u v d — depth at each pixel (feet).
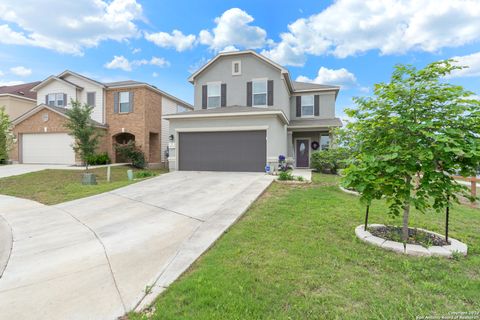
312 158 47.37
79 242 14.06
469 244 12.35
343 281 8.96
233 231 14.42
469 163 10.66
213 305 7.70
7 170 44.21
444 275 9.20
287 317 7.07
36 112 54.54
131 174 37.70
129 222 17.47
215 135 42.34
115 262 11.32
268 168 38.60
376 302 7.71
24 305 8.28
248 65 52.19
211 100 54.03
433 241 12.32
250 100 51.78
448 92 11.13
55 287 9.39
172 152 44.01
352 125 13.94
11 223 18.16
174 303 7.89
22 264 11.51
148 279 9.69
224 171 41.73
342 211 17.88
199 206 20.76
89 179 34.22
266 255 11.13
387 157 10.70
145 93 56.80
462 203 24.43
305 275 9.37
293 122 55.67
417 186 12.01
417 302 7.68
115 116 57.72
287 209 18.52
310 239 12.97
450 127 10.85
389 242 11.96
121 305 8.11
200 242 12.98
